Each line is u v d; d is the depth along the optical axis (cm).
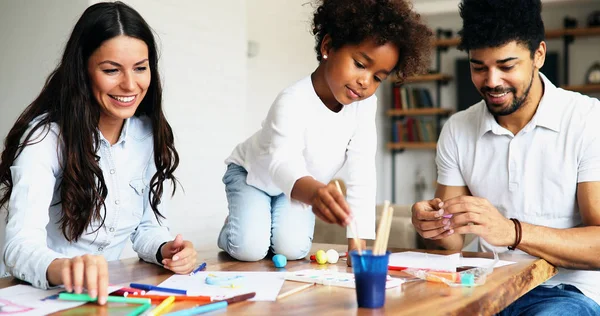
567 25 652
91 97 147
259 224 172
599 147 172
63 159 143
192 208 376
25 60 315
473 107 199
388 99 764
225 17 402
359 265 98
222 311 96
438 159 204
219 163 400
